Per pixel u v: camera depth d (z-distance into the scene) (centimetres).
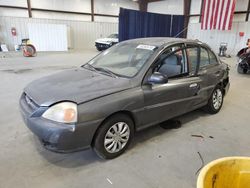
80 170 211
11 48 1351
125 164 222
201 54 321
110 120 215
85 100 198
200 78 308
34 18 1377
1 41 1310
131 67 260
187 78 288
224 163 98
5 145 251
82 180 197
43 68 759
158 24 1308
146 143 264
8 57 1034
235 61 1086
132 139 247
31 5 1366
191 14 1507
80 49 1573
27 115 208
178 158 236
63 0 1475
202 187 82
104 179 200
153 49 267
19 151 239
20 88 496
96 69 281
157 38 312
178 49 283
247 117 358
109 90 216
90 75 259
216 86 351
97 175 204
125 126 232
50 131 190
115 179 200
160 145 261
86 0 1569
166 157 237
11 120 321
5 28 1302
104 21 1698
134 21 1195
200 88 311
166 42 279
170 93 263
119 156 235
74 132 191
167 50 269
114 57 297
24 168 211
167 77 258
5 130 288
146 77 243
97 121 202
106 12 1689
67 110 191
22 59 977
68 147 196
